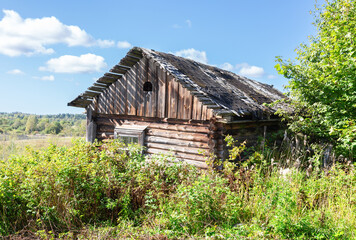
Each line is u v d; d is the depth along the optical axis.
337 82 6.21
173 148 8.39
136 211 5.50
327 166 6.50
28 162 5.95
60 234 4.49
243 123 8.52
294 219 4.43
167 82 8.48
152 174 6.14
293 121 8.54
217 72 11.73
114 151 7.00
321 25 9.96
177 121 8.41
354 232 4.27
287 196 4.62
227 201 5.08
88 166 5.72
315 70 7.16
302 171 6.79
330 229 4.31
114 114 9.90
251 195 5.68
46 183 5.09
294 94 7.79
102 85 9.76
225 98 8.22
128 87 9.41
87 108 10.29
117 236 4.43
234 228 4.42
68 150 6.53
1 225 4.71
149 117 9.05
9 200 4.94
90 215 5.44
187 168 6.52
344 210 4.95
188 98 8.01
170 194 5.72
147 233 4.36
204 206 4.84
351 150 6.62
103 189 5.68
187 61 10.64
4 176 5.22
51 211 5.03
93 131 10.12
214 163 7.04
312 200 5.13
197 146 7.91
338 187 5.58
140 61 9.12
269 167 6.97
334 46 6.40
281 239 3.98
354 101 6.20
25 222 5.01
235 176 6.23
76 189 5.39
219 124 7.52
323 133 7.62
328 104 6.85
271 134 9.94
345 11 7.03
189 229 4.57
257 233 4.06
